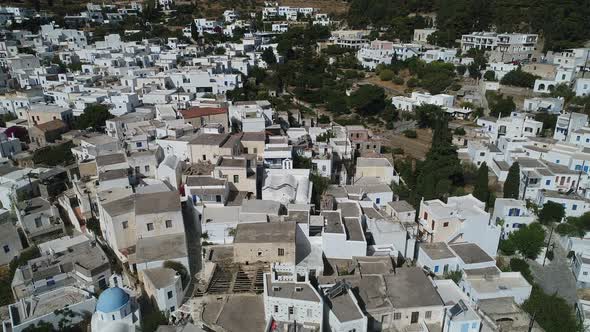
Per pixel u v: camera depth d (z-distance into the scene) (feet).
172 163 239.50
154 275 170.91
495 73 486.79
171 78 428.56
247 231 184.96
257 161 260.21
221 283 170.19
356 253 190.60
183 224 197.16
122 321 153.38
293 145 287.07
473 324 154.40
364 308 156.04
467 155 333.42
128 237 197.57
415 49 568.00
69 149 300.20
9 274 198.18
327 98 466.70
